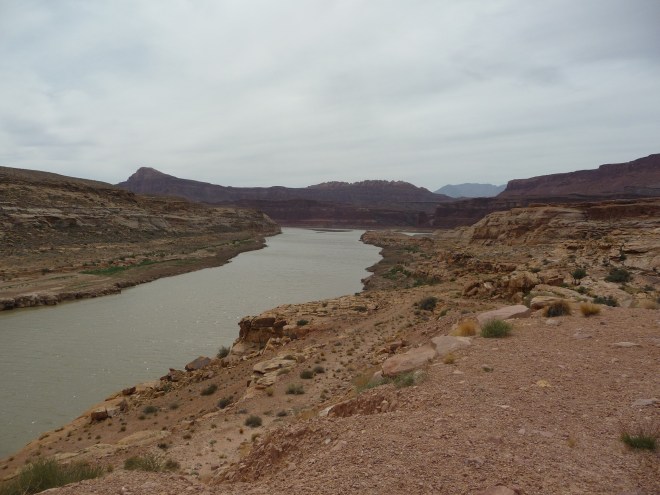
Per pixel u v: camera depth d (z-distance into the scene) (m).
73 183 107.12
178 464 11.37
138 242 94.31
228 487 5.64
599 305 14.49
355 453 5.57
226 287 58.28
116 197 116.81
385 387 8.72
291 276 68.81
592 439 5.56
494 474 4.77
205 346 33.53
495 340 11.02
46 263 64.06
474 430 5.90
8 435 19.97
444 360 9.67
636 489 4.45
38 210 84.19
